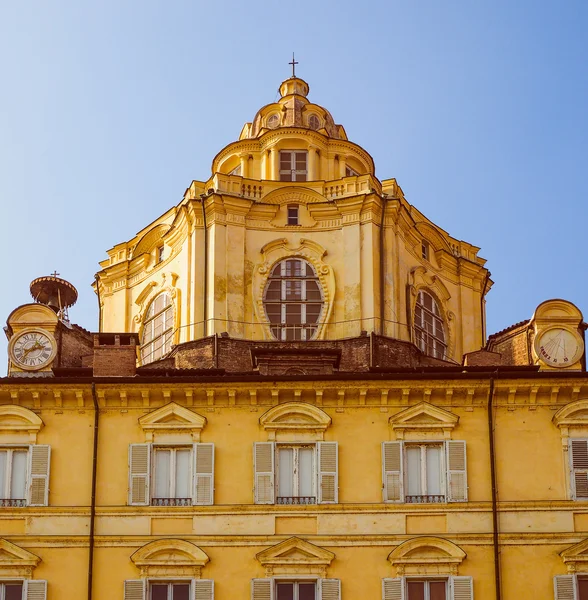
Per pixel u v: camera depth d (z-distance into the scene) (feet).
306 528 154.30
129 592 151.12
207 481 156.25
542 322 169.07
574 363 166.40
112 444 158.51
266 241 189.37
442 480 156.97
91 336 182.80
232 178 192.24
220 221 188.14
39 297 198.29
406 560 152.05
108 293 203.00
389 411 159.63
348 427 158.81
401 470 156.56
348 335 183.32
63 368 165.89
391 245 188.34
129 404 160.35
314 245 189.06
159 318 194.18
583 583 151.74
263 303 186.09
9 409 159.33
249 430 158.81
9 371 169.37
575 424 158.30
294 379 159.33
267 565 152.05
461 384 159.43
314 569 152.25
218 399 160.15
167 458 158.51
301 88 217.36
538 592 151.33
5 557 152.66
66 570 152.66
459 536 153.69
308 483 157.07
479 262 209.56
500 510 154.81
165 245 198.08
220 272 185.57
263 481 156.15
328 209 190.39
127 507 155.02
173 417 159.33
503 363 178.60
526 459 157.48
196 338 182.80
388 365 178.19
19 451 158.71
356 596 151.23
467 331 201.57
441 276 201.67
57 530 154.20
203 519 154.61
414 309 192.95
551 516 154.61
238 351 179.83
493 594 151.33
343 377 159.02
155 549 152.66
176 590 152.35
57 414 159.94
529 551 153.07
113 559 153.07
